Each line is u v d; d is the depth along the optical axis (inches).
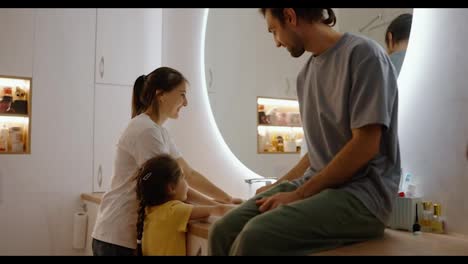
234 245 31.5
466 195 40.9
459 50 42.4
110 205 51.4
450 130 42.8
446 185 42.9
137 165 51.9
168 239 44.3
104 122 86.0
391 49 53.2
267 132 72.4
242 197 72.2
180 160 60.9
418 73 46.6
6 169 77.1
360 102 33.2
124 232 49.4
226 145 76.3
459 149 41.9
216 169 76.3
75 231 79.4
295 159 68.2
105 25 87.2
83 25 85.1
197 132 78.7
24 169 78.5
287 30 37.4
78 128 83.5
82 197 82.6
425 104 45.6
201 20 80.9
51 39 82.0
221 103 78.1
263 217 31.2
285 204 32.7
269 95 73.7
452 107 42.8
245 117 75.7
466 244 36.2
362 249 32.5
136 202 50.6
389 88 34.8
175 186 48.1
